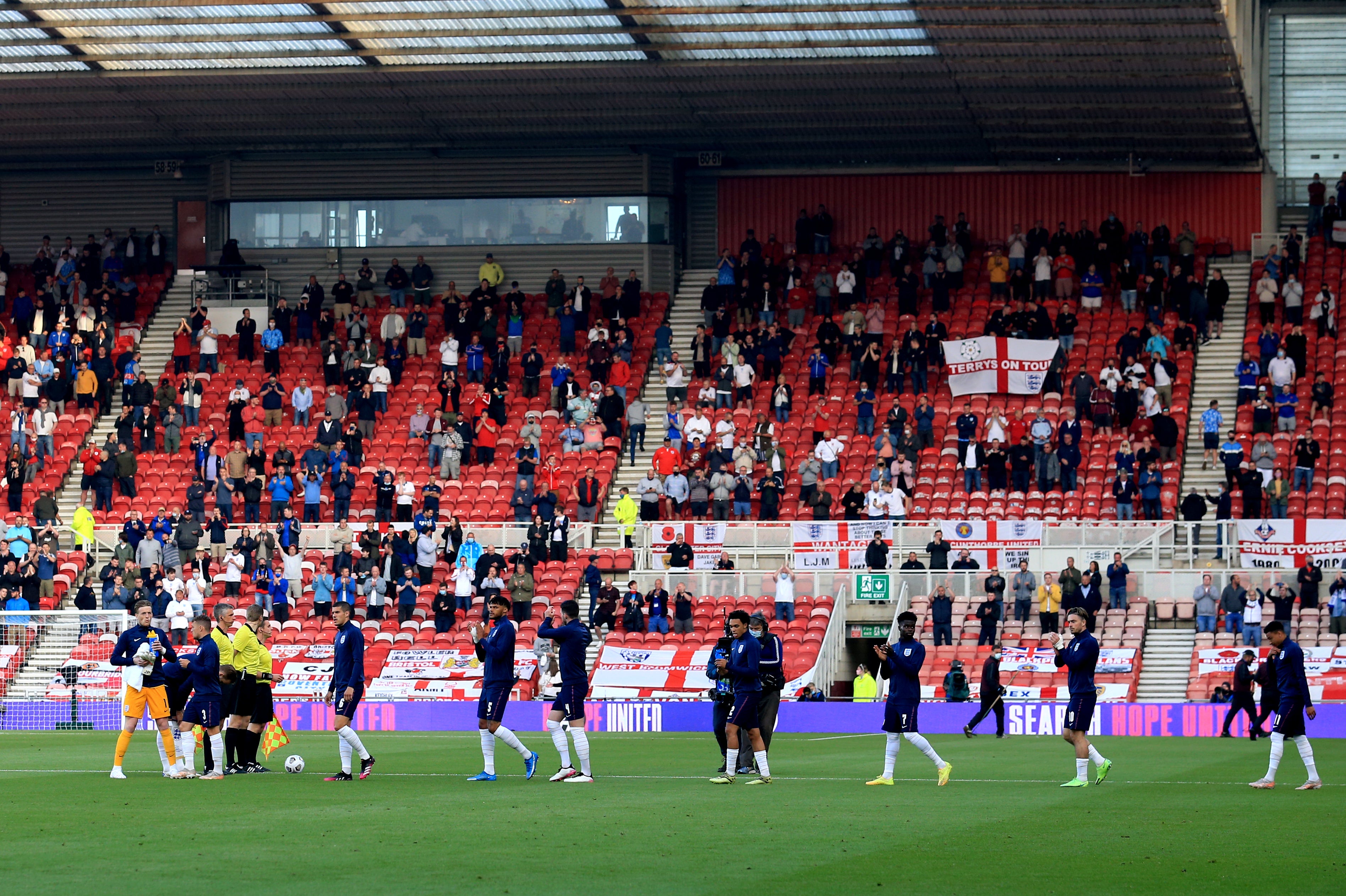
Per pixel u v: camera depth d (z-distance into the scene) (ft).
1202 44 176.04
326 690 165.89
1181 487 186.70
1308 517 174.81
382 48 191.01
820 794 78.69
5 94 208.74
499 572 176.04
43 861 54.70
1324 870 53.01
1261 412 183.42
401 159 236.22
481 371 212.64
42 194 246.68
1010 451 186.09
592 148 232.32
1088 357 205.87
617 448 201.16
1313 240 217.56
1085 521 177.06
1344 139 226.58
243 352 220.43
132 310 228.63
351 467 197.88
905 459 188.75
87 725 148.66
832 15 175.83
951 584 169.17
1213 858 55.67
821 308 216.13
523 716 150.92
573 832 62.34
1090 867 53.67
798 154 231.91
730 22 179.52
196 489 186.39
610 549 185.06
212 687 87.25
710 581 173.78
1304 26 228.43
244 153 238.68
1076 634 84.17
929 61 188.14
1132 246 213.87
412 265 235.61
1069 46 179.73
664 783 85.20
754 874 52.01
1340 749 117.80
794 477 194.80
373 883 50.06
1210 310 208.44
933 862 54.54
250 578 182.29
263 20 179.83
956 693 148.56
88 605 170.71
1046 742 127.75
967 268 225.56
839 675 170.40
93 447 203.10
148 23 181.27
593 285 231.91
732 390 204.64
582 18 180.75
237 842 59.26
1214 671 155.94
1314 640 155.84
